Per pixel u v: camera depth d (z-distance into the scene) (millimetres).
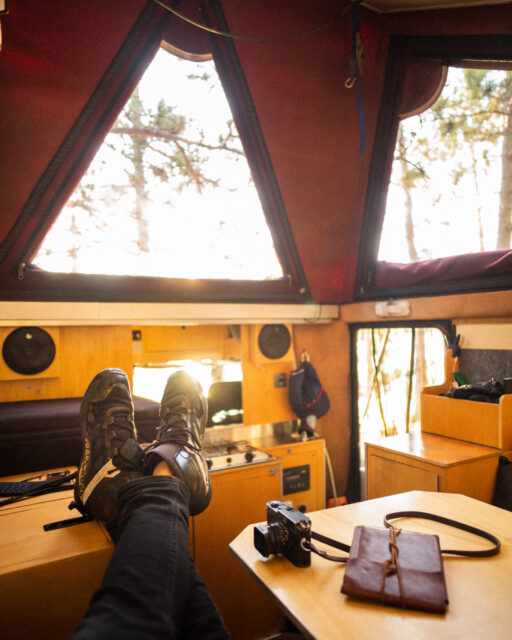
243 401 3062
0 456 1889
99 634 657
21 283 2350
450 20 2402
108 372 1515
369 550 938
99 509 1254
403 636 730
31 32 1979
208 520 2193
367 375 5133
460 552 977
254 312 2969
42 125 2139
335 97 2658
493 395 2078
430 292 2656
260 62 2477
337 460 3320
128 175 4082
